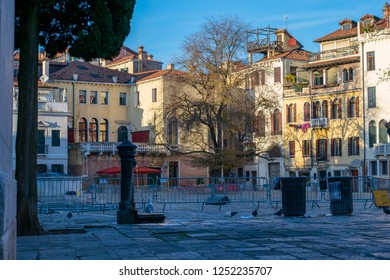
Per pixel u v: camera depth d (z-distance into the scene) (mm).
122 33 17312
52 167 62375
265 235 12938
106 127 75000
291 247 10656
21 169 14797
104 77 75375
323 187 26922
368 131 61188
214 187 27406
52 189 27094
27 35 14977
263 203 29766
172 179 27688
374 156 60312
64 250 10859
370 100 61094
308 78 70125
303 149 67125
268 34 74625
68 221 20609
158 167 69000
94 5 16266
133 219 17344
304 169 66625
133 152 17719
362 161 61469
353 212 22234
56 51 17344
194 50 52875
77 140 72375
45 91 64625
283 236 12656
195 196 27219
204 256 9609
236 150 53688
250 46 74312
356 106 62625
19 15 15914
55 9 16469
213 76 52406
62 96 71250
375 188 25953
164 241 12094
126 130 76188
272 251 10125
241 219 19516
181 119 53031
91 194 27719
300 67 70000
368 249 10242
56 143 62719
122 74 77625
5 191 5598
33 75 15070
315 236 12578
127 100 76562
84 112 73250
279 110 69562
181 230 14516
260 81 71312
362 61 61750
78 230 15227
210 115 52469
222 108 52688
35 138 15062
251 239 12141
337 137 64188
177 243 11648
